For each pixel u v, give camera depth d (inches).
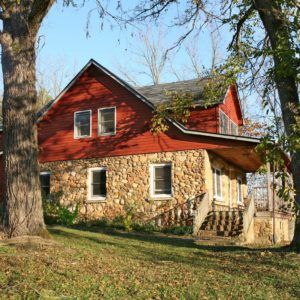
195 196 834.8
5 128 456.4
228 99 1032.2
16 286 304.2
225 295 318.7
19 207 438.9
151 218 858.8
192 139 857.5
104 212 909.2
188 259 470.9
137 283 338.3
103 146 937.5
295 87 506.3
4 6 466.6
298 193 486.0
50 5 455.8
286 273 397.1
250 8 597.3
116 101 942.4
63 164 967.0
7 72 464.1
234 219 785.6
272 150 444.1
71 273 347.3
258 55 528.4
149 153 892.0
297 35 490.9
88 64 960.9
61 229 707.4
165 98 958.4
